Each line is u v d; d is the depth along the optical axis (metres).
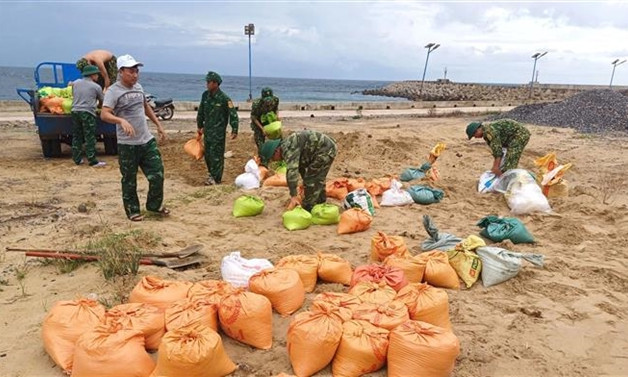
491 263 4.84
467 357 3.59
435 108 29.27
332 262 4.73
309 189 6.91
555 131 16.59
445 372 3.20
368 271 4.42
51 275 4.81
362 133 12.97
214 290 3.95
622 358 3.66
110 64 11.16
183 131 15.48
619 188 8.98
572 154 12.50
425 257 4.87
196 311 3.61
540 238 6.13
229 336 3.73
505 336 3.89
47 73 13.53
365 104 29.94
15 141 13.14
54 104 10.65
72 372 3.18
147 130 6.43
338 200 7.87
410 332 3.27
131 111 6.20
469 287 4.75
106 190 8.34
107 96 6.07
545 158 8.30
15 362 3.44
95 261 5.06
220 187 8.46
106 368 3.06
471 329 3.97
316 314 3.43
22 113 19.55
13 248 5.51
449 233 6.28
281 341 3.75
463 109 29.72
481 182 8.47
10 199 7.58
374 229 6.45
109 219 6.63
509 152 8.36
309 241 5.94
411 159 11.36
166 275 4.78
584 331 3.99
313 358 3.28
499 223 6.07
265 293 4.06
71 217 6.68
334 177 9.63
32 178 9.07
